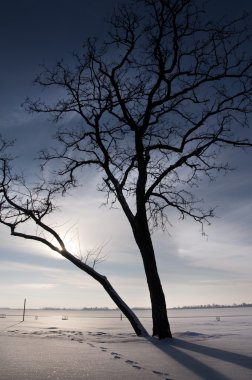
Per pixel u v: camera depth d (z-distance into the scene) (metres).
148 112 16.44
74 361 7.48
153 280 15.02
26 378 5.68
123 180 17.78
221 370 6.92
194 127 16.69
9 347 9.66
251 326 30.42
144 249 15.52
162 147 16.92
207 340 13.21
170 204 17.61
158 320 14.35
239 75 16.62
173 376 6.31
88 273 16.92
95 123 17.61
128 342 12.38
